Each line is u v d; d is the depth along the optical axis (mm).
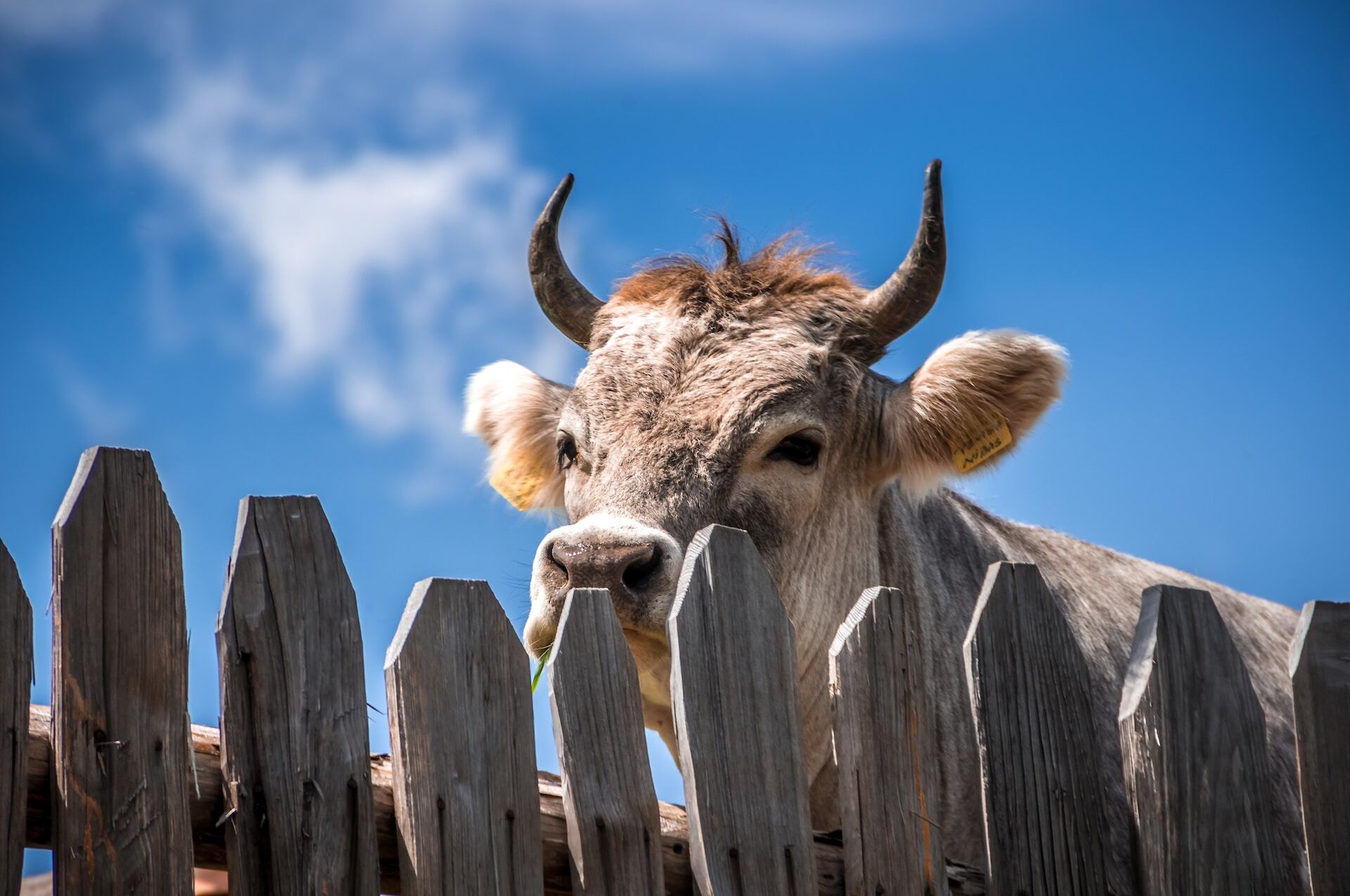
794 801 2732
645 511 4406
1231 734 3137
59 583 2268
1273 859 3098
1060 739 3033
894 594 2961
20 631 2234
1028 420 5113
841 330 5125
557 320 5520
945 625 5250
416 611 2531
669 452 4562
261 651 2406
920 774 2904
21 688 2221
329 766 2416
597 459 4641
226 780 2340
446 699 2514
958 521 5742
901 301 5203
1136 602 6027
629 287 5297
